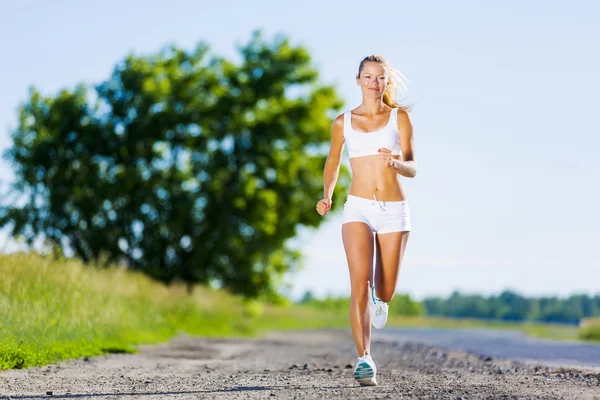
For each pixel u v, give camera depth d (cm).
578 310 14162
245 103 6288
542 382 1245
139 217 6031
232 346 2770
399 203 1182
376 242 1199
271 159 6272
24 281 2256
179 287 4472
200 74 6519
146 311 3319
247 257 6125
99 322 2361
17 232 6131
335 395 1044
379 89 1173
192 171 6147
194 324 3934
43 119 6388
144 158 6250
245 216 6112
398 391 1090
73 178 6250
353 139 1184
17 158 6309
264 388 1156
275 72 6344
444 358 2209
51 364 1638
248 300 6375
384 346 3075
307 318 9106
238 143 6312
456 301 17088
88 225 6166
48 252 2747
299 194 6266
